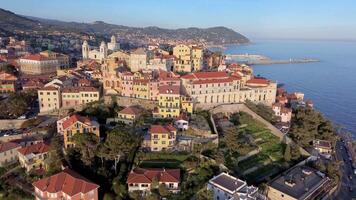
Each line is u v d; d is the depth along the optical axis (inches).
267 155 5610.2
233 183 4276.6
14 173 4756.4
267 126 6648.6
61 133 5472.4
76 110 6569.9
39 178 4537.4
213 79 7278.5
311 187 4763.8
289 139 5994.1
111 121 5920.3
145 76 7140.8
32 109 6948.8
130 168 4626.0
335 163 5748.0
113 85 7052.2
